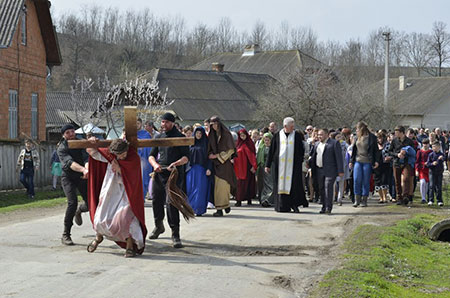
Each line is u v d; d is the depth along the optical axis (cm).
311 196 1823
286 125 1513
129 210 898
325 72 3588
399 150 1734
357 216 1451
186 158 1016
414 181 1833
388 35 4047
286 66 6462
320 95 3456
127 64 8050
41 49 3114
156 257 918
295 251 1004
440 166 1747
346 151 1808
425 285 851
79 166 979
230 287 752
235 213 1481
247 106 4950
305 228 1241
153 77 4888
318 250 1019
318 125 3494
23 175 2017
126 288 727
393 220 1388
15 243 1021
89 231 1148
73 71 8112
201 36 10069
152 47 9519
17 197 2016
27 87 2948
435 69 10038
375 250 1015
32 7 2992
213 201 1418
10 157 2200
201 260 905
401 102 6669
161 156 1041
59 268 827
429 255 1068
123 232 895
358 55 9019
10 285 736
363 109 3700
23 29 2909
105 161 898
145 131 1627
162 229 1076
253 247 1025
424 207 1678
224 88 5056
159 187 1055
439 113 6656
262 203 1667
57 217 1362
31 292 705
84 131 2555
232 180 1426
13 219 1377
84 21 9031
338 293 732
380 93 4197
